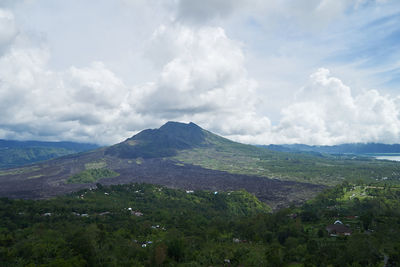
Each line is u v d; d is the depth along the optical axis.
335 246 91.88
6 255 88.94
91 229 110.06
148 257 95.12
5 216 134.50
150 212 169.12
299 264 86.81
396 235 100.81
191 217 159.88
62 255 89.06
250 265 90.62
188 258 98.31
